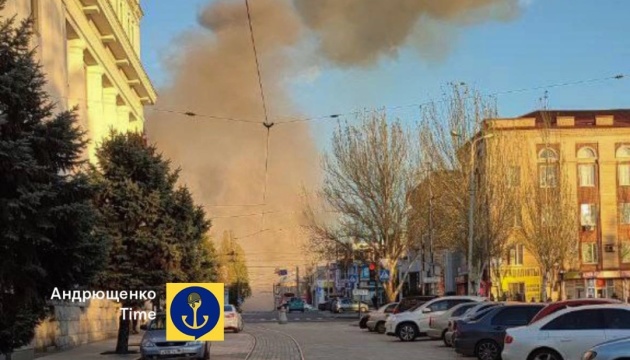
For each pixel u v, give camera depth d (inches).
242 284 4475.9
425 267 2445.9
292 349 1080.2
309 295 5693.9
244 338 1384.1
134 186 960.9
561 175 2106.3
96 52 1572.3
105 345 1195.3
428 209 2015.3
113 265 954.7
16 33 489.4
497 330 845.8
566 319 674.2
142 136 1043.9
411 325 1232.8
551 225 2000.5
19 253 468.1
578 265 2308.1
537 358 668.7
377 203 2086.6
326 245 2180.1
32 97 478.6
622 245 2396.7
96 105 1584.6
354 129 2126.0
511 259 2407.7
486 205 1830.7
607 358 518.0
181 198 1020.5
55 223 470.0
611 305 684.1
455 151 1900.8
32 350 898.7
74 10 1366.9
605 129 2410.2
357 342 1214.3
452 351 999.0
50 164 484.4
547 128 2219.5
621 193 2409.0
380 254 2108.8
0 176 448.1
